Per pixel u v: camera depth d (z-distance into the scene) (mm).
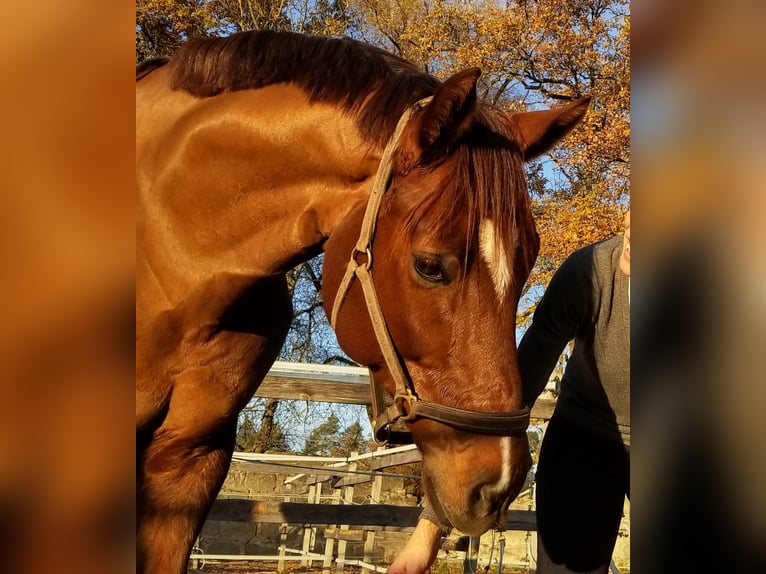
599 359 1690
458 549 4926
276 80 1605
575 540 1705
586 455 1744
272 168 1576
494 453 1309
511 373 1320
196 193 1637
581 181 9023
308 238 1571
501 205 1335
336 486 5723
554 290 1762
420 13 10602
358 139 1498
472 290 1322
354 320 1462
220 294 1651
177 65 1715
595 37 9336
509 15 9773
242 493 7535
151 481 1761
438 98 1318
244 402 1842
